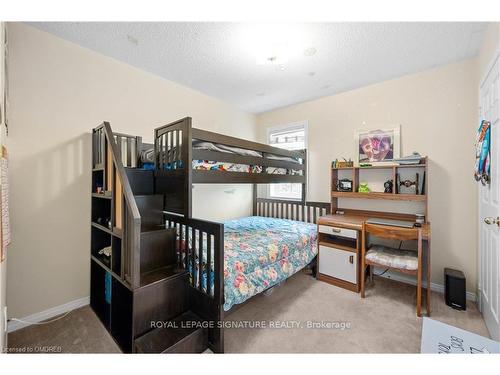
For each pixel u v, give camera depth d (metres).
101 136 1.99
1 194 1.12
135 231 1.39
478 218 2.13
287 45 2.06
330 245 2.63
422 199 2.41
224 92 3.20
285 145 3.87
